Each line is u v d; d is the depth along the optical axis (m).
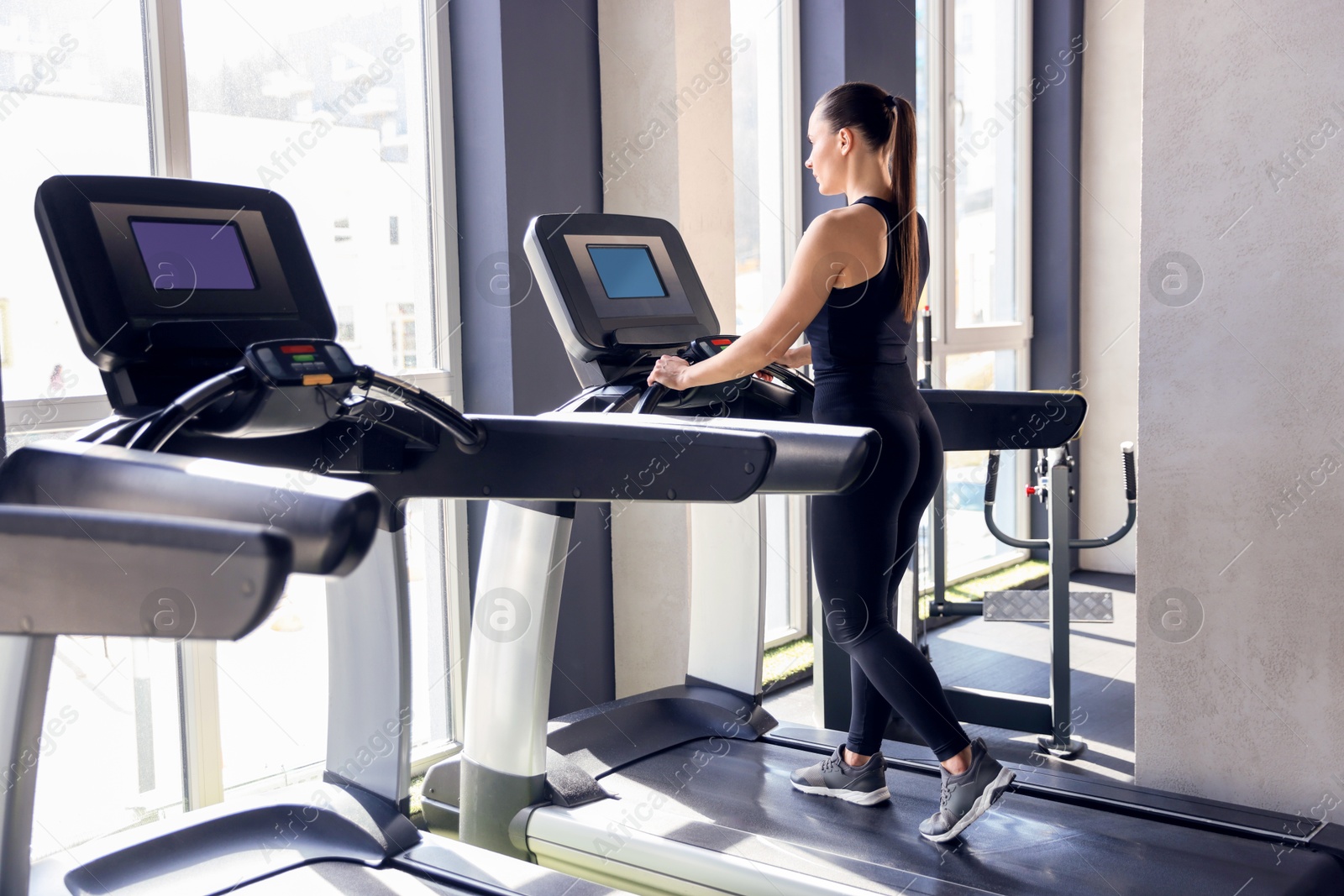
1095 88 5.08
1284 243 2.28
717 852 2.02
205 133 2.36
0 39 2.04
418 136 2.84
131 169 2.25
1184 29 2.36
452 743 3.01
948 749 2.04
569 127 3.02
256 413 1.52
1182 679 2.46
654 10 3.04
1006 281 5.13
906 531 2.18
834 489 1.55
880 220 2.00
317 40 2.58
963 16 4.75
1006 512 5.35
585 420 1.73
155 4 2.23
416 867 1.96
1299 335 2.28
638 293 2.35
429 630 2.96
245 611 0.93
